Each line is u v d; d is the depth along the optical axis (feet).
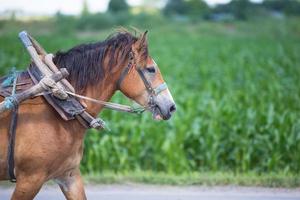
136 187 29.68
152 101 18.92
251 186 29.84
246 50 106.11
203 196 27.27
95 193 28.09
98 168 34.99
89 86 19.06
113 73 19.11
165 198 26.86
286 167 33.45
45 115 18.31
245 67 76.89
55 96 18.19
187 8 241.96
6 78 19.11
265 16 197.98
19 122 18.33
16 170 18.47
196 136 36.32
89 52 19.22
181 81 67.36
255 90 51.42
